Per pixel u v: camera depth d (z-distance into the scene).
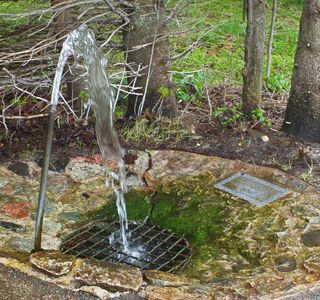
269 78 4.61
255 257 2.75
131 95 3.97
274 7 4.55
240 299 2.43
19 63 3.84
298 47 3.66
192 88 4.46
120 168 3.35
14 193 3.27
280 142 3.75
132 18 3.76
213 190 3.34
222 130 3.90
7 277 2.56
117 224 3.09
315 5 3.48
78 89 3.91
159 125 3.90
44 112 3.98
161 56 3.87
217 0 7.09
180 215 3.15
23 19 4.41
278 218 3.04
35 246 2.72
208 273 2.65
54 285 2.52
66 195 3.30
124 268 2.61
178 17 4.63
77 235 2.97
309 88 3.65
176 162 3.59
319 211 3.09
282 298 2.44
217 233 2.97
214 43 5.57
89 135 3.80
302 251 2.76
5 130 3.84
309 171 3.46
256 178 3.42
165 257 2.82
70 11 3.81
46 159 2.65
